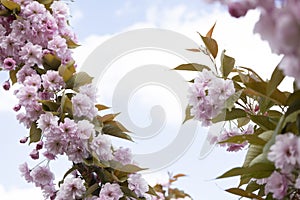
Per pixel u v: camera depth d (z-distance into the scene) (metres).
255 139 1.34
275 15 0.99
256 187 1.47
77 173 1.66
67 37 1.72
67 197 1.58
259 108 1.48
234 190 1.38
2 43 1.66
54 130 1.57
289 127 1.28
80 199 1.60
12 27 1.66
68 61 1.68
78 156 1.58
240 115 1.50
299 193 1.30
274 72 1.35
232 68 1.51
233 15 1.11
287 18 0.92
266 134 1.33
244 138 1.35
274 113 1.49
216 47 1.54
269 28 1.01
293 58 0.94
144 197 1.62
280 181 1.26
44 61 1.66
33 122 1.63
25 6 1.68
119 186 1.58
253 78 1.51
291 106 1.29
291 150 1.20
